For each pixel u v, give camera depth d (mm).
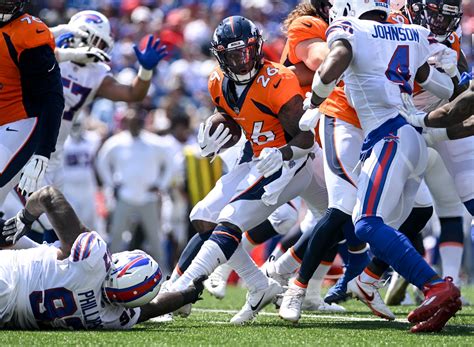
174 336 14258
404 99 15922
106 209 37219
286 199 17484
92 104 43219
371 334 15008
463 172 18750
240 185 17047
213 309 21641
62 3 51906
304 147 16438
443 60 16719
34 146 17656
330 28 15789
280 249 21641
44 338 13391
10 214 30828
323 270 20453
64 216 14109
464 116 15250
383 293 27094
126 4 52875
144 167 34812
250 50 16375
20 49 17047
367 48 15695
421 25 17781
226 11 50594
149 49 22703
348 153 17078
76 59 21016
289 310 16859
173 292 15477
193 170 35375
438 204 20531
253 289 17172
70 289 13992
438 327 14891
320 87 15391
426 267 14703
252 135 17266
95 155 37094
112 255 14453
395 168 15297
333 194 17031
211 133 17406
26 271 14047
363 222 15211
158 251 35219
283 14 50281
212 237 16625
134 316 14883
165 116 38406
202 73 46500
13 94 17453
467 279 34750
